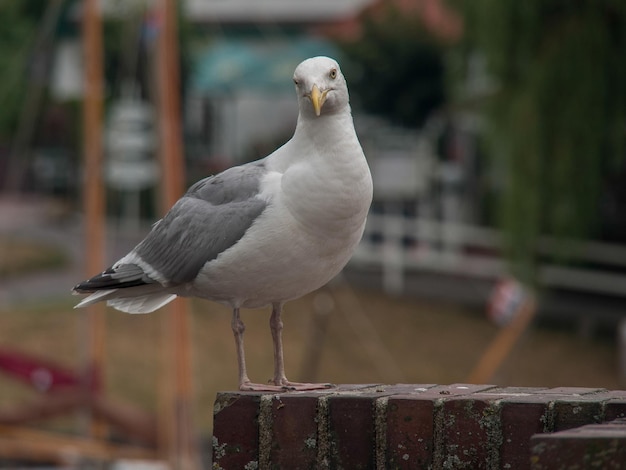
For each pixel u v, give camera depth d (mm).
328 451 4578
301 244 5418
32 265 24953
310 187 5363
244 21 32562
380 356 19562
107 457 14797
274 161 5629
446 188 25125
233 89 30562
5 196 34656
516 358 18328
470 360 19641
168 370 15844
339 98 5414
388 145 25297
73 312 21094
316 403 4602
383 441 4504
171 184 15484
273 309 5738
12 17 32062
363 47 28188
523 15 18375
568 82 18172
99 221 16484
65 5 31844
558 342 20062
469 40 19594
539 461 3725
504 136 18891
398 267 22719
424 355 19734
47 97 32531
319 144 5414
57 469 14828
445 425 4426
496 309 18469
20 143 32562
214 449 4707
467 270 22719
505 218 18469
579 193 18281
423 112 27812
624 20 18156
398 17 28188
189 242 5621
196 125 31562
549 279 20594
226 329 20281
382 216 24922
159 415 15227
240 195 5543
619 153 18422
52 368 15312
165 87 15672
